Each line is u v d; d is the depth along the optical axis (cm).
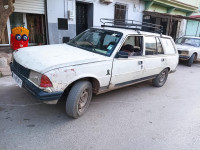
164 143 282
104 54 361
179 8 1498
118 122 333
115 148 261
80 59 314
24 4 698
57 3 789
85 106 345
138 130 312
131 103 422
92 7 917
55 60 296
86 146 260
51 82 269
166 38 528
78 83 311
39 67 276
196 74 768
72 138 275
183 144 283
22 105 360
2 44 717
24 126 294
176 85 595
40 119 319
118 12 1064
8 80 480
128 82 422
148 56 452
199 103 453
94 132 295
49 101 279
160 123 341
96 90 360
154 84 547
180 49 907
